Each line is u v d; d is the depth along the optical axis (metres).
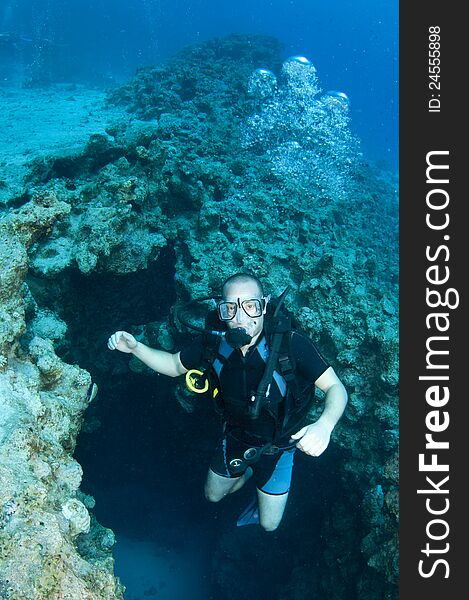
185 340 5.06
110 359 5.87
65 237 4.55
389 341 4.63
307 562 6.45
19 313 2.76
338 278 5.01
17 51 21.52
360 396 4.91
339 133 10.24
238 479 3.45
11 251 2.85
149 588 7.76
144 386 6.39
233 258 5.15
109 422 6.96
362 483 4.92
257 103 10.67
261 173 7.65
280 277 5.18
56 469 2.13
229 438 3.10
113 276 5.14
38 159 5.91
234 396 2.58
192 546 8.30
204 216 5.32
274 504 3.26
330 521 5.60
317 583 5.89
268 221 5.82
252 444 2.86
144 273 5.67
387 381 4.59
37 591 1.55
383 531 4.02
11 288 2.76
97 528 2.95
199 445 6.93
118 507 8.10
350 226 8.00
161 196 5.65
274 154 8.96
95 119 10.64
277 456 3.13
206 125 9.12
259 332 2.54
